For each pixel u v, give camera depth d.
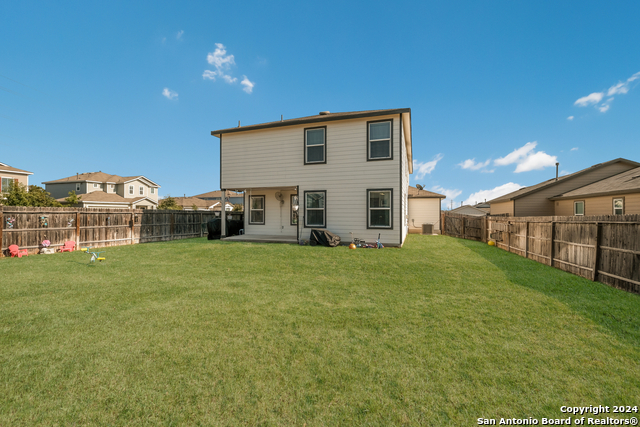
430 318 3.60
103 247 10.26
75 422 1.81
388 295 4.62
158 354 2.66
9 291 4.73
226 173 12.64
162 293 4.67
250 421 1.82
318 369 2.42
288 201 13.22
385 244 10.45
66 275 5.91
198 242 11.70
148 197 38.12
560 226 6.69
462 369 2.42
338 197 11.04
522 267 6.86
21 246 8.38
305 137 11.51
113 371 2.38
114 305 4.05
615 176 17.23
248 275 6.01
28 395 2.06
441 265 7.04
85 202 28.95
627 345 2.85
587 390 2.13
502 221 10.40
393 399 2.04
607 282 5.22
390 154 10.45
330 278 5.77
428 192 20.89
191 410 1.92
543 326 3.34
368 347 2.82
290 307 4.02
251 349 2.77
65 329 3.23
